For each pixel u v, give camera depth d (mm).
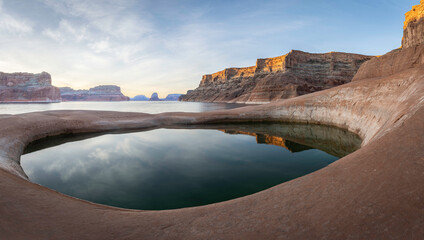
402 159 2934
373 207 2176
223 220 2705
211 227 2564
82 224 2785
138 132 19297
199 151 12094
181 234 2469
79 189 6824
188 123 24453
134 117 23875
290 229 2205
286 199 2945
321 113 22312
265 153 11641
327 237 1941
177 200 5980
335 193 2717
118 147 13164
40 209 3072
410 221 1840
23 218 2656
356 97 18438
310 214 2400
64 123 17594
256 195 3404
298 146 13484
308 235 2037
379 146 3738
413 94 8039
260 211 2764
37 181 7547
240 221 2598
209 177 7855
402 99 10047
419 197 2080
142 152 11852
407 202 2076
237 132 19500
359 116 16609
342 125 19000
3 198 3082
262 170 8680
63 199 3900
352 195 2533
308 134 17875
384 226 1876
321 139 15734
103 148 12891
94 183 7332
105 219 3014
